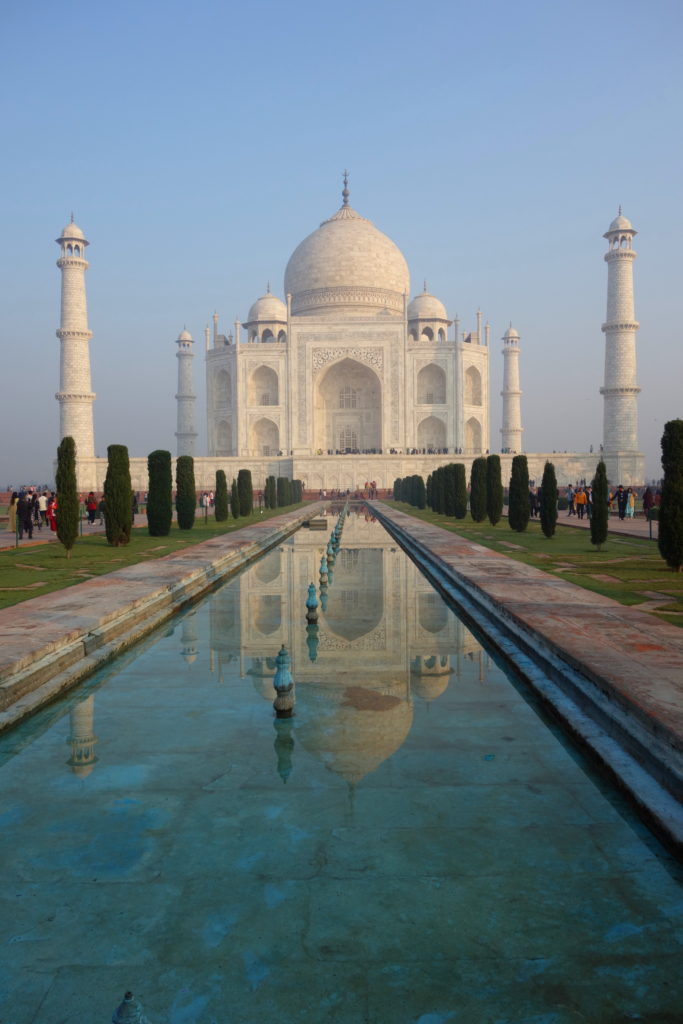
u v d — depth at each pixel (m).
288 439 83.44
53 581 16.00
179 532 31.97
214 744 6.79
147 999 3.45
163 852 4.81
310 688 8.61
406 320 83.06
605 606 11.92
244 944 3.85
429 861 4.67
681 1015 3.33
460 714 7.62
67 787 5.86
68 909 4.17
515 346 92.50
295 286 92.81
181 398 91.69
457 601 13.77
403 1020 3.30
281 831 5.09
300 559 22.69
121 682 8.91
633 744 6.06
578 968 3.66
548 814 5.32
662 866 4.60
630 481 72.19
